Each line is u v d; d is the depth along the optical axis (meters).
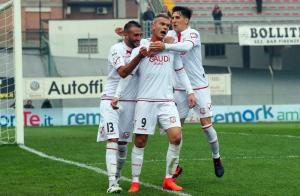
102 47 89.50
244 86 99.25
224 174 26.84
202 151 37.12
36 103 88.12
